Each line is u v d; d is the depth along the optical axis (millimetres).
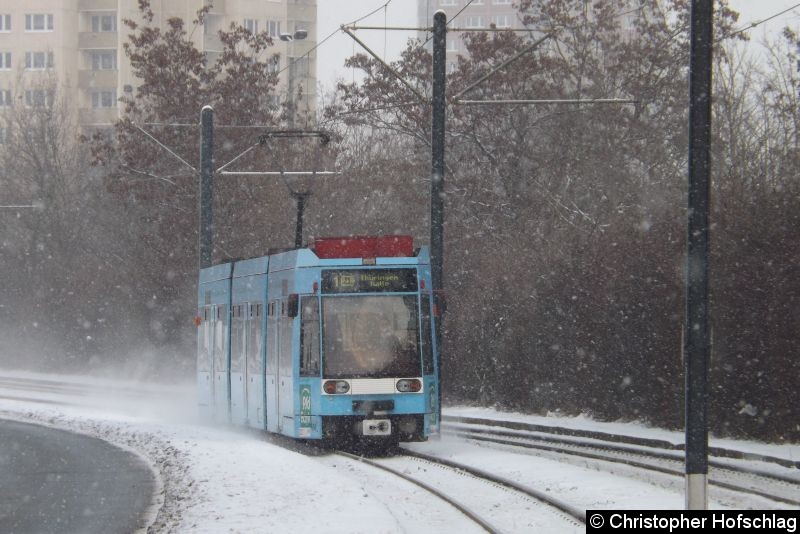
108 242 101438
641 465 31391
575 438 40312
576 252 49594
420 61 74062
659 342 42094
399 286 37344
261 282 42531
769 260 35969
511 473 30438
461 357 59406
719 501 24562
